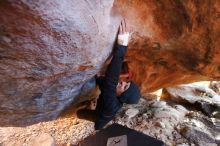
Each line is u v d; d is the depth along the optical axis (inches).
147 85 85.5
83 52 43.4
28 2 31.9
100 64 53.7
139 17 56.5
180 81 85.0
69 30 37.6
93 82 62.7
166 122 94.9
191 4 53.4
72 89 54.1
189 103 108.2
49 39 37.2
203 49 61.6
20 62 38.9
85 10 38.4
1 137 88.0
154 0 54.3
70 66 44.4
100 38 46.1
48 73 43.1
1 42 35.0
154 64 75.9
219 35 56.9
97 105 68.4
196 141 87.7
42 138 84.7
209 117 101.0
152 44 64.1
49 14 34.2
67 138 88.3
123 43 54.7
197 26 56.8
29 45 36.7
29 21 33.8
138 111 100.8
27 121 57.4
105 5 43.7
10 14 32.4
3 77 40.5
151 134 89.8
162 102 107.4
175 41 61.9
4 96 45.1
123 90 65.1
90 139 85.2
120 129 87.7
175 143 87.0
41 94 48.9
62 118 94.3
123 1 54.0
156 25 59.0
